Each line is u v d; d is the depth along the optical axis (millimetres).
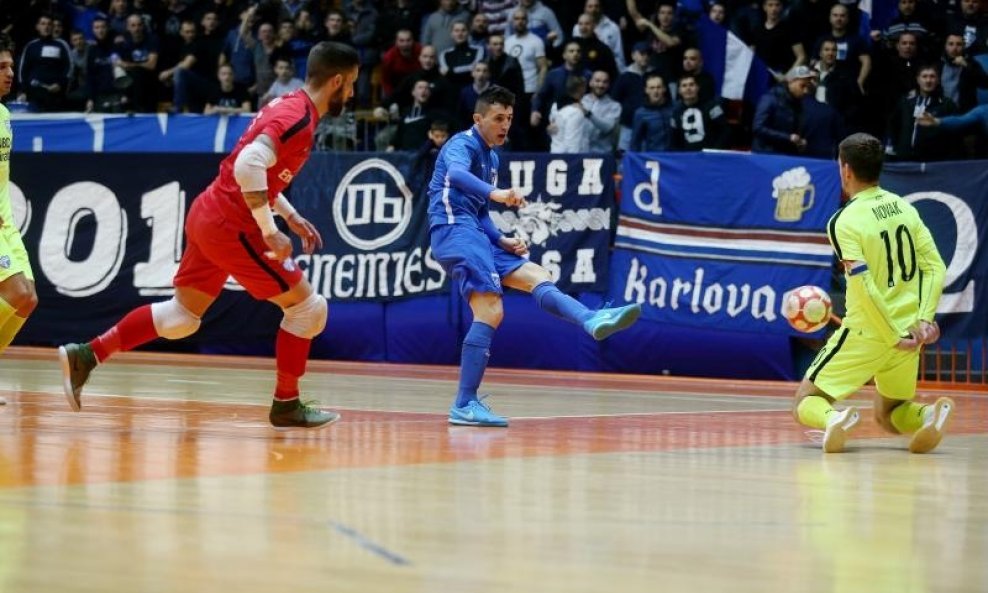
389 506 6680
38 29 29000
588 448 10070
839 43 24266
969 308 20594
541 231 22469
